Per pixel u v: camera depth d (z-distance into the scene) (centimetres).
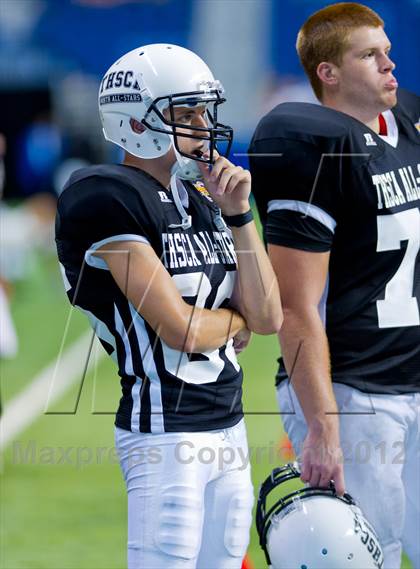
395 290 1438
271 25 6919
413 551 1518
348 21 1434
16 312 4522
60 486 2327
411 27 6269
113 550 1959
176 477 1237
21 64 6850
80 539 2014
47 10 6812
